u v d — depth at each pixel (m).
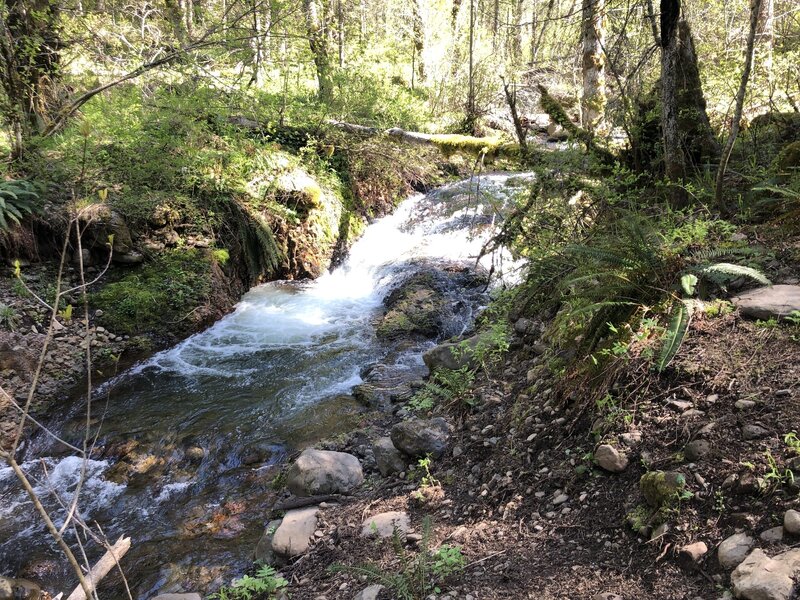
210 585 3.61
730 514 2.49
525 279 5.79
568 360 4.01
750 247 3.85
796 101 6.95
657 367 3.28
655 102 5.66
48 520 1.66
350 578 3.13
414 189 11.56
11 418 5.86
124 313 7.38
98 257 7.79
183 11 12.02
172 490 4.79
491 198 7.18
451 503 3.56
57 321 6.98
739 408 2.86
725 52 7.56
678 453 2.87
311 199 9.64
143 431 5.55
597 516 2.91
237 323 8.00
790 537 2.26
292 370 6.66
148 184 8.51
